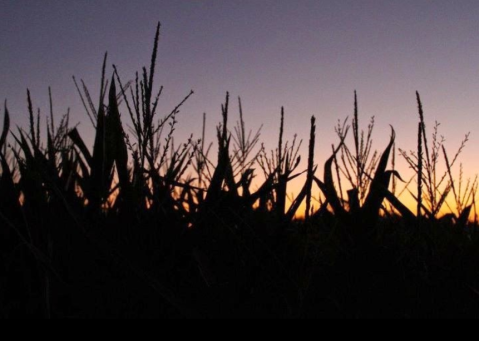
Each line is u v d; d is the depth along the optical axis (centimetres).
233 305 116
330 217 164
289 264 125
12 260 125
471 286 129
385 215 170
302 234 130
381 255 130
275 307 121
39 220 128
